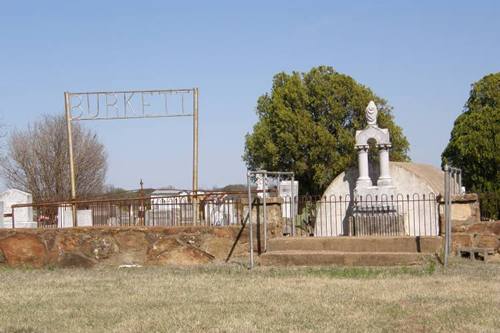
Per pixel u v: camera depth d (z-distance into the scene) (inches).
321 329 320.8
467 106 1811.0
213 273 538.3
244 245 608.4
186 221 680.4
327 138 1820.9
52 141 1760.6
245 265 575.8
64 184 1743.4
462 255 569.6
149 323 344.5
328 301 392.2
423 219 721.6
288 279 486.0
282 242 598.9
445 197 539.8
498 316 339.6
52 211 919.0
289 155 1865.2
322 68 1914.4
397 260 538.0
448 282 447.8
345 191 785.6
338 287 441.4
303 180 1907.0
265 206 606.2
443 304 372.8
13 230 642.2
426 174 775.1
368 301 388.8
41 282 513.3
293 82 1889.8
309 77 1907.0
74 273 571.2
